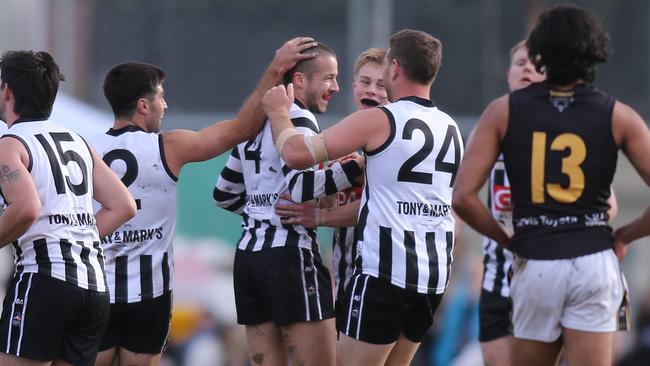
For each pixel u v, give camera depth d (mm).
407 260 20203
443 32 64812
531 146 20281
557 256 19984
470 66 64688
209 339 43812
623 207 63062
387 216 20266
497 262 26391
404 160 20250
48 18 65938
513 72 25812
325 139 20031
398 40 20891
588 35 20109
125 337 22578
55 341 19875
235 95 65250
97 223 20781
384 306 20266
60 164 20219
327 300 21641
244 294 22031
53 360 20172
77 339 20281
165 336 22859
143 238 22188
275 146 21531
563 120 20250
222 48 65500
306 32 65062
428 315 20875
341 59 63844
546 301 20125
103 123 40312
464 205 20906
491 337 26500
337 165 20953
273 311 21469
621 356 39250
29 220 19312
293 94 21391
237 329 43656
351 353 20562
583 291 19953
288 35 65375
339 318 21031
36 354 19719
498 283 26359
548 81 20531
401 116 20375
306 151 20016
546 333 20344
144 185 22109
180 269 49375
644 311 38406
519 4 64500
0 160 19625
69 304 19859
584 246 20016
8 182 19422
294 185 20938
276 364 22094
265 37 65562
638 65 67188
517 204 20547
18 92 20375
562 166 20156
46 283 19734
